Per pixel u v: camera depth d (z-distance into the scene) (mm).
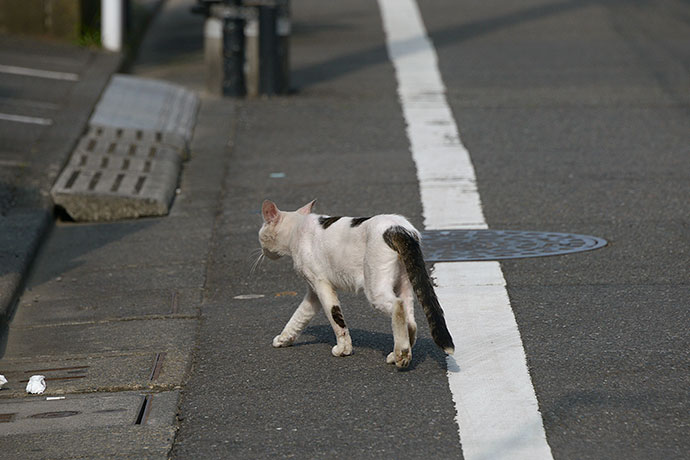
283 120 16891
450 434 6453
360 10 28047
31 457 6266
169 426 6703
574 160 14062
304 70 20844
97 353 8250
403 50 22625
